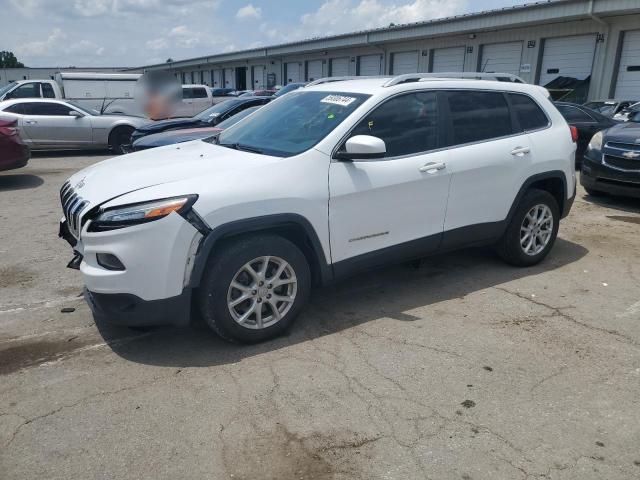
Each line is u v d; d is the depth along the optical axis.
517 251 5.21
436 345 3.80
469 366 3.53
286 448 2.75
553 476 2.56
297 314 3.91
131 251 3.32
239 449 2.74
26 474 2.56
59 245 6.21
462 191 4.58
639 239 6.42
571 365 3.55
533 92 5.28
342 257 4.04
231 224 3.47
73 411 3.04
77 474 2.57
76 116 14.23
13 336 3.95
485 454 2.71
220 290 3.54
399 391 3.24
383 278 5.10
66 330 4.04
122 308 3.43
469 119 4.71
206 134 8.72
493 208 4.85
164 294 3.39
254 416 3.00
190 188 3.45
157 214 3.31
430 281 5.02
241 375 3.41
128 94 19.61
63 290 4.85
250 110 9.19
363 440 2.81
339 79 5.31
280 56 37.41
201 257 3.41
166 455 2.70
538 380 3.37
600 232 6.73
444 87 4.59
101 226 3.37
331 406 3.09
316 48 31.52
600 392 3.25
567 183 5.36
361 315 4.30
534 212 5.23
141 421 2.96
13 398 3.17
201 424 2.93
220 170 3.69
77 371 3.47
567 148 5.32
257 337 3.76
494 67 22.81
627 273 5.25
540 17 19.19
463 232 4.71
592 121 12.00
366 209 4.05
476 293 4.74
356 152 3.78
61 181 10.48
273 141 4.21
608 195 8.91
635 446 2.78
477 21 21.56
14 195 9.05
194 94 20.77
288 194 3.66
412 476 2.56
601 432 2.88
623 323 4.17
